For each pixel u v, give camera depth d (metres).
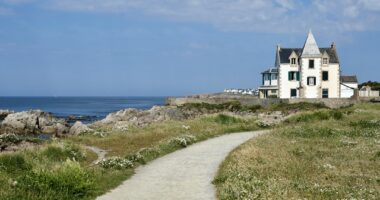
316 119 52.59
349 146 32.84
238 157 26.69
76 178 19.23
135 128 46.78
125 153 32.03
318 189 19.69
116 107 189.75
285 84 94.50
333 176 22.94
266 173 22.58
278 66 95.94
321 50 96.19
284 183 20.27
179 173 23.95
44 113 75.75
